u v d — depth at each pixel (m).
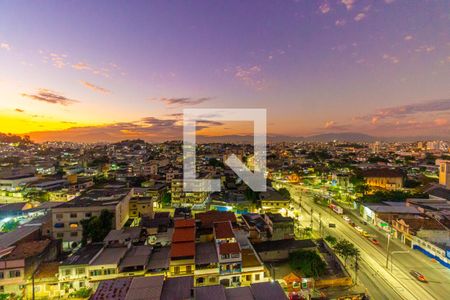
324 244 50.38
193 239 39.66
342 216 71.62
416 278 40.22
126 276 35.53
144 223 53.94
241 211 72.12
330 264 43.34
